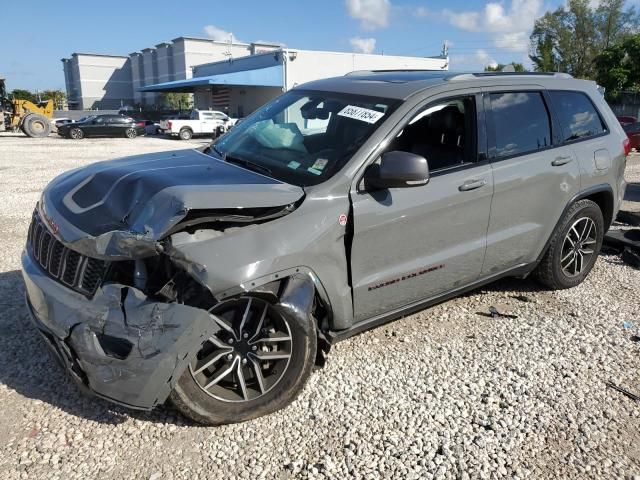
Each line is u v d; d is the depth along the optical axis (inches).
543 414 127.7
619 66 1592.0
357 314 137.4
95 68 3875.5
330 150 137.5
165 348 103.3
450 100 150.3
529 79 176.1
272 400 122.9
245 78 1472.7
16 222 295.7
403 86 150.4
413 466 110.0
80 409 124.7
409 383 138.6
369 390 135.2
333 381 138.6
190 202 106.7
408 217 138.3
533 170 167.0
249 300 115.5
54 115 2183.8
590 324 173.8
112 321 105.3
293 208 122.2
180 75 3164.4
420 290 149.2
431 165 146.6
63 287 115.1
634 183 464.4
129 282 110.2
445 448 115.0
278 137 151.8
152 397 105.0
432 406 129.6
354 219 128.8
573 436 120.3
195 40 3102.9
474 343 160.2
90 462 108.6
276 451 113.3
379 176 127.5
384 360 149.3
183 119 1327.5
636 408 131.0
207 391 117.0
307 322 120.3
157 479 105.0
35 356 146.3
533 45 2326.5
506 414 127.3
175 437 116.6
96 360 105.6
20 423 119.3
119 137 1266.0
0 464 107.0
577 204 188.9
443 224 147.4
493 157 157.9
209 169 133.4
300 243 119.7
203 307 108.5
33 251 131.4
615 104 1592.0
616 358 153.6
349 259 131.8
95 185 128.0
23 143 1001.5
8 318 167.5
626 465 112.1
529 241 174.9
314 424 122.0
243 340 118.0
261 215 117.6
